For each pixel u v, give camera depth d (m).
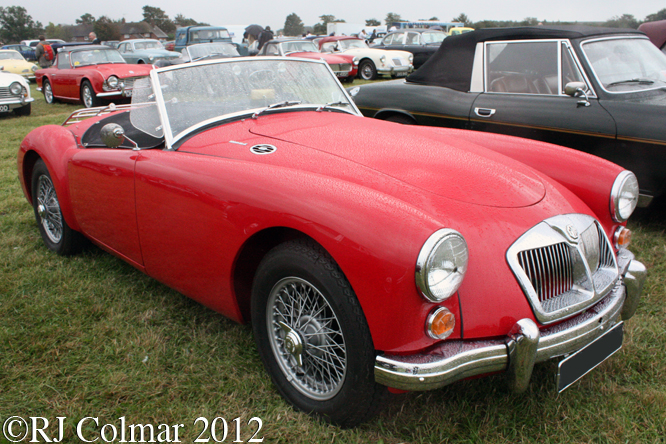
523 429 1.90
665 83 4.05
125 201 2.55
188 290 2.41
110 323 2.61
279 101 2.92
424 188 1.98
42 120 9.47
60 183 3.06
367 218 1.64
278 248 1.91
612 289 2.06
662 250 3.32
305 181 1.88
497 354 1.70
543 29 4.24
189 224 2.20
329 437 1.86
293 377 2.02
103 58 12.15
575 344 1.84
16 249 3.55
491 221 1.86
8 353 2.37
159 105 2.54
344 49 17.33
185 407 2.04
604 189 2.29
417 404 2.03
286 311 2.00
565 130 3.91
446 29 31.73
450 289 1.57
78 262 3.34
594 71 3.93
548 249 1.87
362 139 2.46
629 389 2.08
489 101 4.38
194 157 2.28
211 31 18.36
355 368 1.73
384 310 1.60
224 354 2.37
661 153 3.47
